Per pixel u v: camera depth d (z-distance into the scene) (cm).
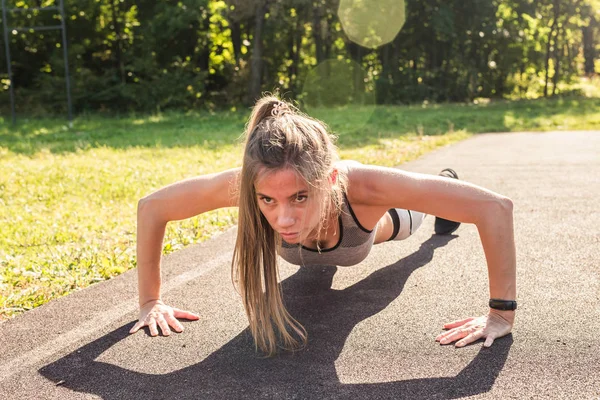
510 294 256
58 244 463
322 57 3053
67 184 713
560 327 264
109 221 529
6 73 2833
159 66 2806
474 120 1920
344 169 250
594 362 230
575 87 4241
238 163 866
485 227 248
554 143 1193
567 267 352
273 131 207
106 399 218
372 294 316
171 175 764
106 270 383
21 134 1559
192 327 282
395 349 248
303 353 248
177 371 237
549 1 3503
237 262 249
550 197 579
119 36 2845
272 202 211
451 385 217
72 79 2578
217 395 216
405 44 3428
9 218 549
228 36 3058
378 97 3150
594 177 702
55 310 315
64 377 236
